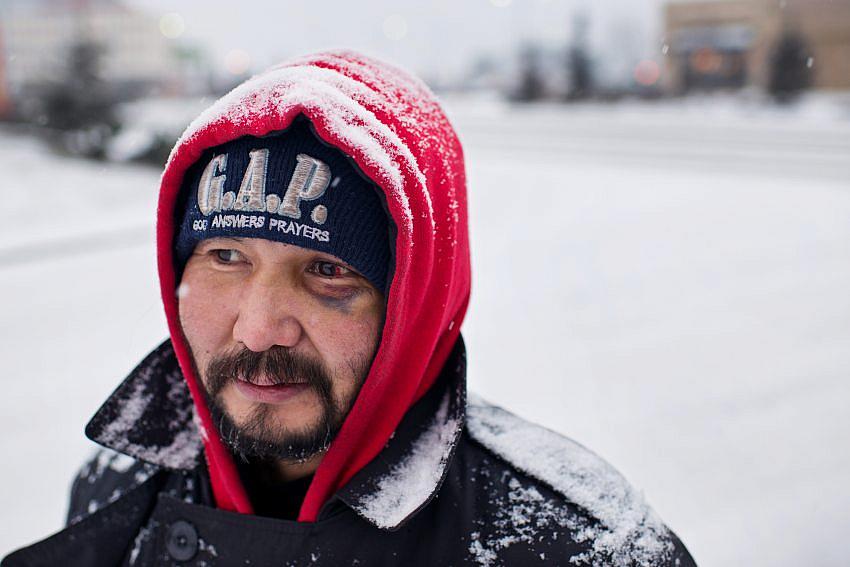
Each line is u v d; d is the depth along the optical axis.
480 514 0.90
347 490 0.87
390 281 0.84
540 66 30.41
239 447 0.85
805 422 3.52
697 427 3.46
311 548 0.88
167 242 0.93
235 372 0.84
